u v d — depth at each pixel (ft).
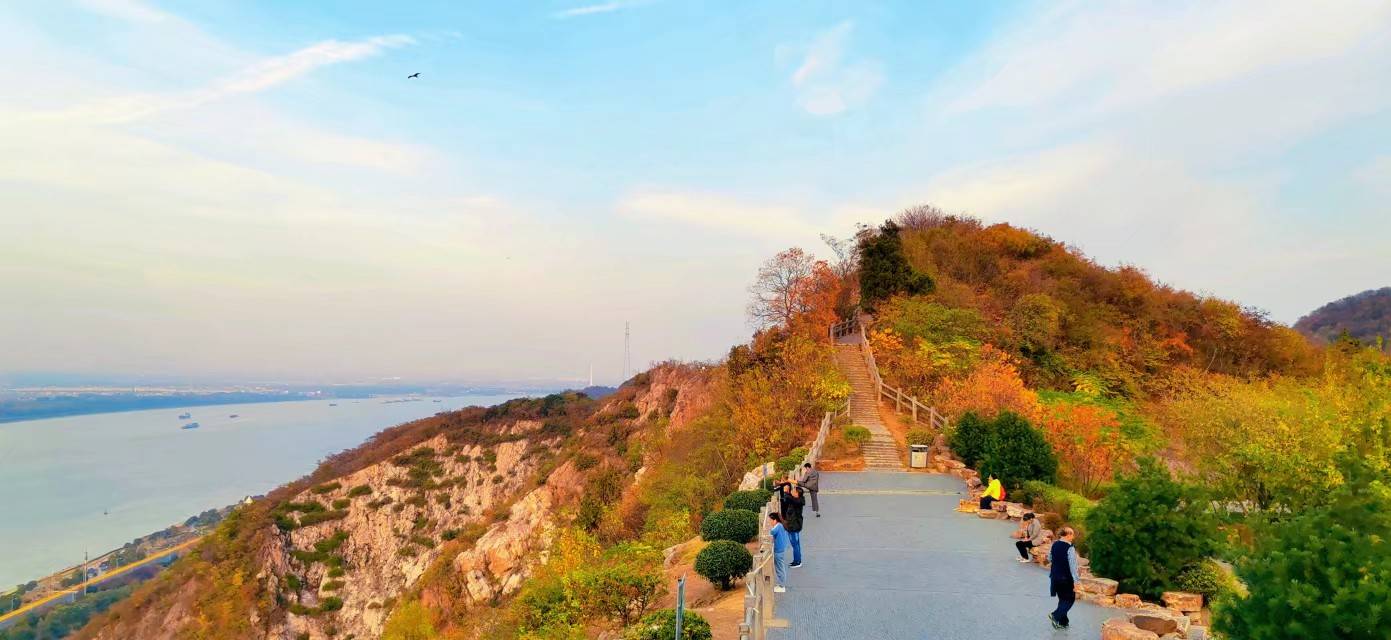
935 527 63.52
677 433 171.94
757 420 113.29
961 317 142.92
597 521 139.33
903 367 129.08
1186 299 187.32
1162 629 37.06
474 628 85.05
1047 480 78.43
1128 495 47.67
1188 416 102.27
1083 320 165.99
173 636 173.58
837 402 115.96
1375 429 68.74
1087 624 39.27
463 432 258.98
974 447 90.48
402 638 149.89
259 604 179.11
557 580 64.85
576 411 270.26
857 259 195.62
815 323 153.28
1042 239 206.80
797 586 46.29
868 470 93.04
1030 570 50.19
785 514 50.93
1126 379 150.41
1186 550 45.47
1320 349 184.03
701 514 96.07
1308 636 27.07
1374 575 27.07
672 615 38.88
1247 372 166.50
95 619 191.01
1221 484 71.67
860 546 56.80
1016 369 133.28
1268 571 29.53
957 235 203.31
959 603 42.73
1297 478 68.28
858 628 38.42
